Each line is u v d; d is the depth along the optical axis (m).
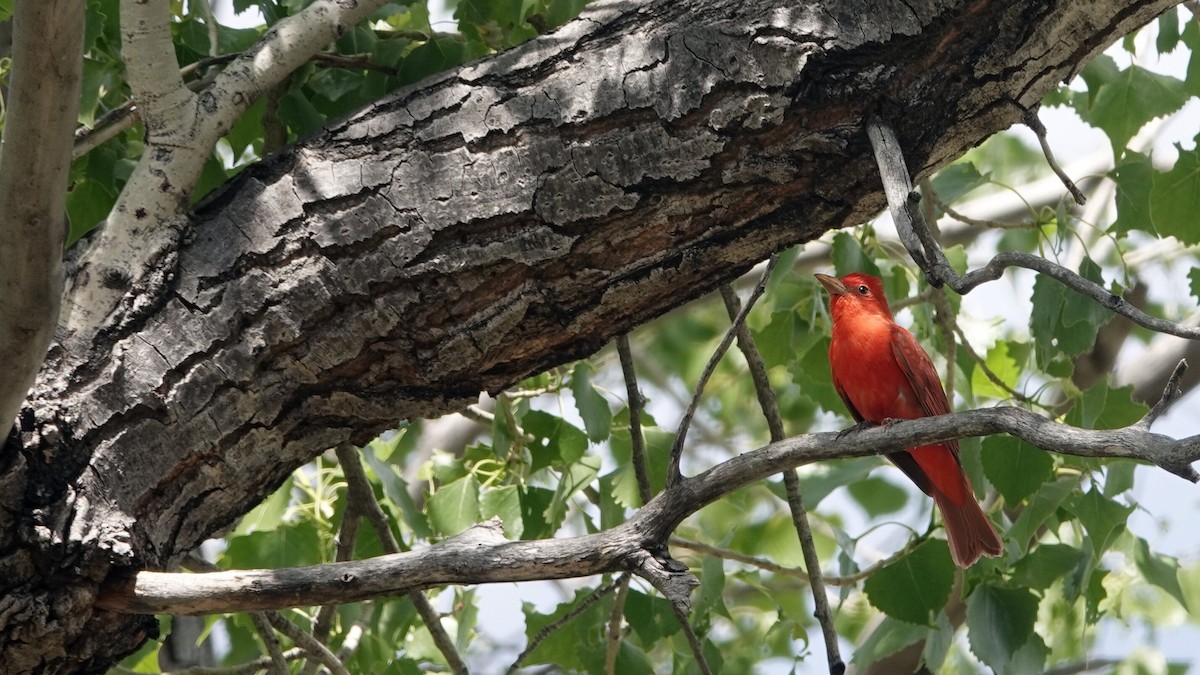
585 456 9.66
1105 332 13.28
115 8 7.50
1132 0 6.01
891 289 11.46
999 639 9.28
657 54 6.14
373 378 6.25
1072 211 10.23
